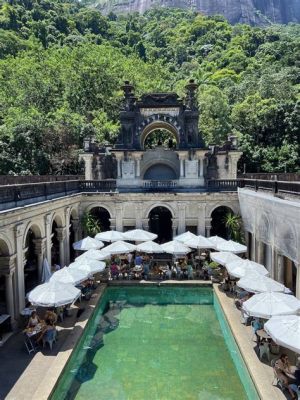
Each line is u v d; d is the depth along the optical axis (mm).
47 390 12695
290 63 92625
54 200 23797
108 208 33094
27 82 65188
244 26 135375
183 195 32469
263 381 13359
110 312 22281
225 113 60781
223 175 36969
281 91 71500
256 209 25484
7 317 17328
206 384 14180
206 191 33312
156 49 124688
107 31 129500
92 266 22219
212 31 133500
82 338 17844
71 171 49156
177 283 25859
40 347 16281
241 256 31328
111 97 64562
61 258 27438
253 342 16609
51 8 126938
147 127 34906
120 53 98438
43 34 106500
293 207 17656
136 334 19078
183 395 13398
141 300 24484
